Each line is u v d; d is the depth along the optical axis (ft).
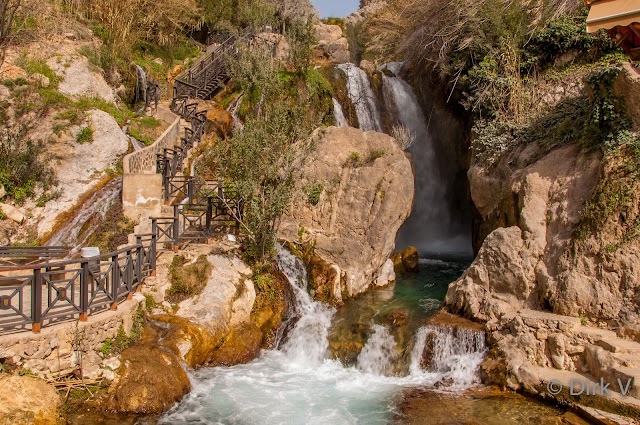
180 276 36.91
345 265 45.01
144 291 35.32
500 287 37.76
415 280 50.29
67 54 59.11
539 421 27.53
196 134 59.88
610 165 34.32
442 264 57.31
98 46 66.54
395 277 50.39
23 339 25.80
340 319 39.68
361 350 36.35
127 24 72.64
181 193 50.93
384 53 88.58
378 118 72.49
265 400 30.27
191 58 87.25
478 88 55.47
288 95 66.39
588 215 34.60
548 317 33.06
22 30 58.95
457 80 60.44
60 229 45.70
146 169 51.42
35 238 44.83
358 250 45.03
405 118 74.08
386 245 46.26
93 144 52.42
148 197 46.47
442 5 64.80
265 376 33.76
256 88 66.80
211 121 62.95
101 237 43.42
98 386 27.84
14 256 39.17
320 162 47.67
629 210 32.81
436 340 35.50
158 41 84.23
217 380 32.37
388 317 39.01
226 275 39.04
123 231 44.32
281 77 68.54
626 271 32.01
